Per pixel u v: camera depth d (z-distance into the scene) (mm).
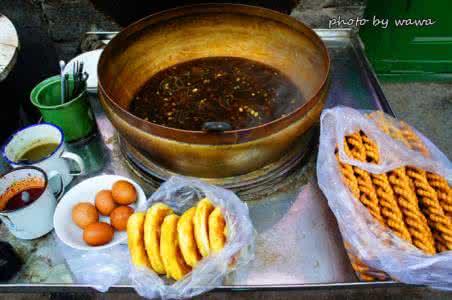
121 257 1120
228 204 1116
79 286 1062
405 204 1074
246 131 1025
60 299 1884
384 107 1543
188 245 999
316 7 2076
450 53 2854
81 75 1382
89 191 1234
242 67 1584
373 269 1044
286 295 1883
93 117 1466
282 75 1541
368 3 2678
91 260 1115
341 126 1216
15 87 2246
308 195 1270
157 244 1013
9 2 1983
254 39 1599
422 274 979
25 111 2311
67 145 1438
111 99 1118
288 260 1124
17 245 1154
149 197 1261
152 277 1006
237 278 1086
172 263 985
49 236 1173
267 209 1236
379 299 1880
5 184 1116
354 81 1662
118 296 1874
